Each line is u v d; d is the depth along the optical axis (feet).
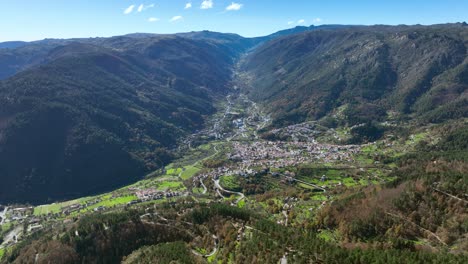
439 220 597.52
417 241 574.15
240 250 619.67
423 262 469.57
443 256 474.08
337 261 510.17
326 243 575.79
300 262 529.04
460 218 580.71
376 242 575.38
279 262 545.44
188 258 610.24
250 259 580.30
